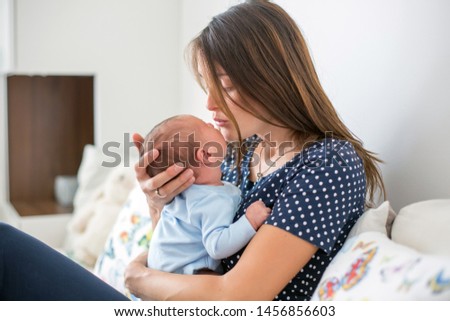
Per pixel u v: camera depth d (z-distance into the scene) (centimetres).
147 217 171
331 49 164
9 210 288
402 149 136
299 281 114
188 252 119
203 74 121
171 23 283
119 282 167
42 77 304
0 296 114
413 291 83
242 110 120
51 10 261
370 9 146
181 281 110
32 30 259
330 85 165
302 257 106
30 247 117
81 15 265
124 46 275
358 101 153
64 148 313
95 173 267
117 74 275
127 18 274
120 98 277
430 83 128
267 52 116
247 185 134
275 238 105
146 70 280
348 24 156
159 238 122
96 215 226
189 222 117
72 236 245
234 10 123
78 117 313
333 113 124
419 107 131
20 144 306
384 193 134
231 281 105
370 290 90
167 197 119
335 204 108
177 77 287
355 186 112
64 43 264
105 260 178
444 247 101
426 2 128
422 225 108
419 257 88
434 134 127
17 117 304
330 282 99
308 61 123
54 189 315
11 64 261
